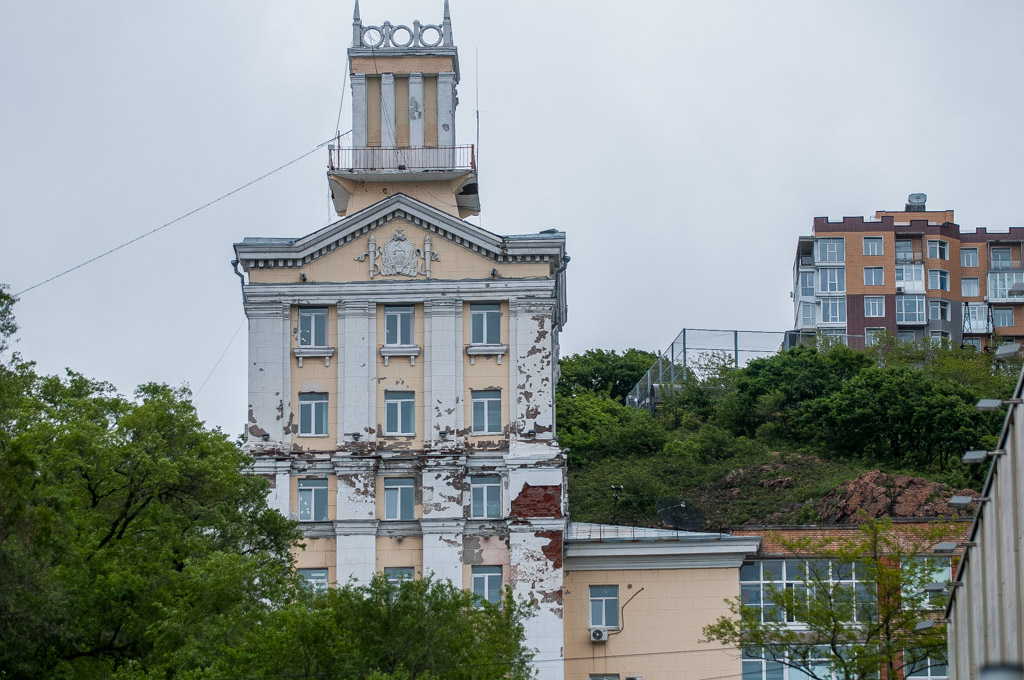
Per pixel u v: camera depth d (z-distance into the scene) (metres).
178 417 92.44
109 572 83.75
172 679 77.81
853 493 132.25
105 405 93.25
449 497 108.69
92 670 82.06
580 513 142.38
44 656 80.50
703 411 170.12
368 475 109.06
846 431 156.25
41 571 77.31
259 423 110.38
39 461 82.88
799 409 162.88
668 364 183.38
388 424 110.56
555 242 111.00
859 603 92.44
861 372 160.12
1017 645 59.31
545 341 110.69
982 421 151.25
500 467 109.12
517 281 111.12
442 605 78.81
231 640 79.44
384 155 119.19
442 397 110.00
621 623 106.12
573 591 107.31
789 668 104.50
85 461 87.69
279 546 96.88
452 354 110.50
